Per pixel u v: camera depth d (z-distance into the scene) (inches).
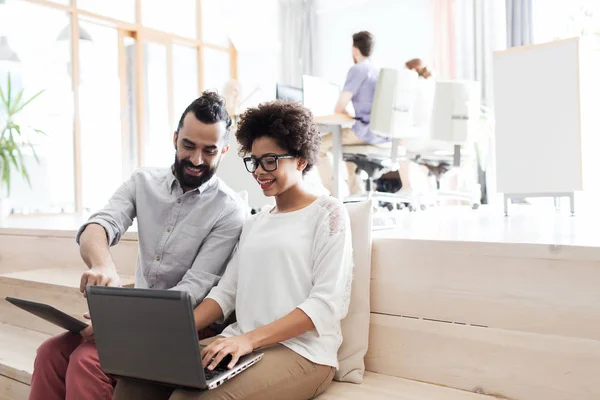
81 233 61.4
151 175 66.5
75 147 215.9
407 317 60.4
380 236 64.9
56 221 156.8
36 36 204.7
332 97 129.5
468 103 116.3
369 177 124.0
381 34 245.0
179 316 40.8
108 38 231.9
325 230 52.5
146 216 64.7
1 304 102.0
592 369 49.3
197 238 63.5
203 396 43.7
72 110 215.8
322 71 269.1
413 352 59.9
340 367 58.5
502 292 54.1
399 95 108.1
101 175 226.7
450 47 219.1
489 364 54.8
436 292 58.3
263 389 46.3
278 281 53.0
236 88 176.6
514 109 99.1
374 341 62.6
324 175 134.6
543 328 51.9
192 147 60.1
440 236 65.1
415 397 53.7
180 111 266.1
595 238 59.3
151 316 42.3
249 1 286.4
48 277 93.4
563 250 50.4
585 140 93.7
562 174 94.6
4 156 174.7
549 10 197.5
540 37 199.8
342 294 51.2
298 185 56.7
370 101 117.4
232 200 65.1
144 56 246.4
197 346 41.1
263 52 288.8
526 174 98.7
